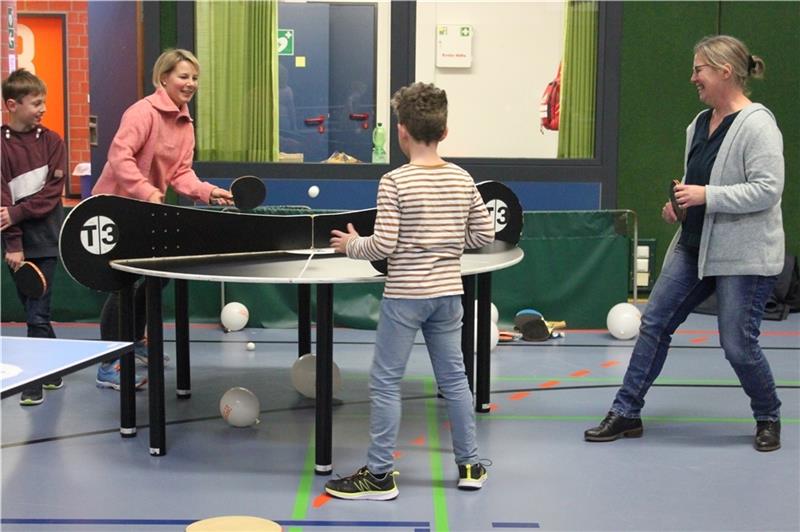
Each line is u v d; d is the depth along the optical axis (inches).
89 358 89.9
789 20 262.8
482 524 111.7
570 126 261.1
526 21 260.5
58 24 373.1
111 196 133.8
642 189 267.3
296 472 129.6
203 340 212.1
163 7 251.4
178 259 138.9
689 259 139.8
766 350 207.3
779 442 141.3
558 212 225.5
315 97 258.7
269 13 254.5
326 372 126.6
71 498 119.2
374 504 117.9
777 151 130.2
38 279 131.0
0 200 158.4
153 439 135.3
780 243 135.0
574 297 227.5
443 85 264.4
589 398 167.9
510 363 193.9
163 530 109.2
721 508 117.2
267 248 150.2
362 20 257.3
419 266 114.8
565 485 125.0
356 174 253.8
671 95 263.7
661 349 144.5
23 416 154.7
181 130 167.5
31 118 160.9
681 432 148.8
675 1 260.5
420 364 193.2
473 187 119.3
